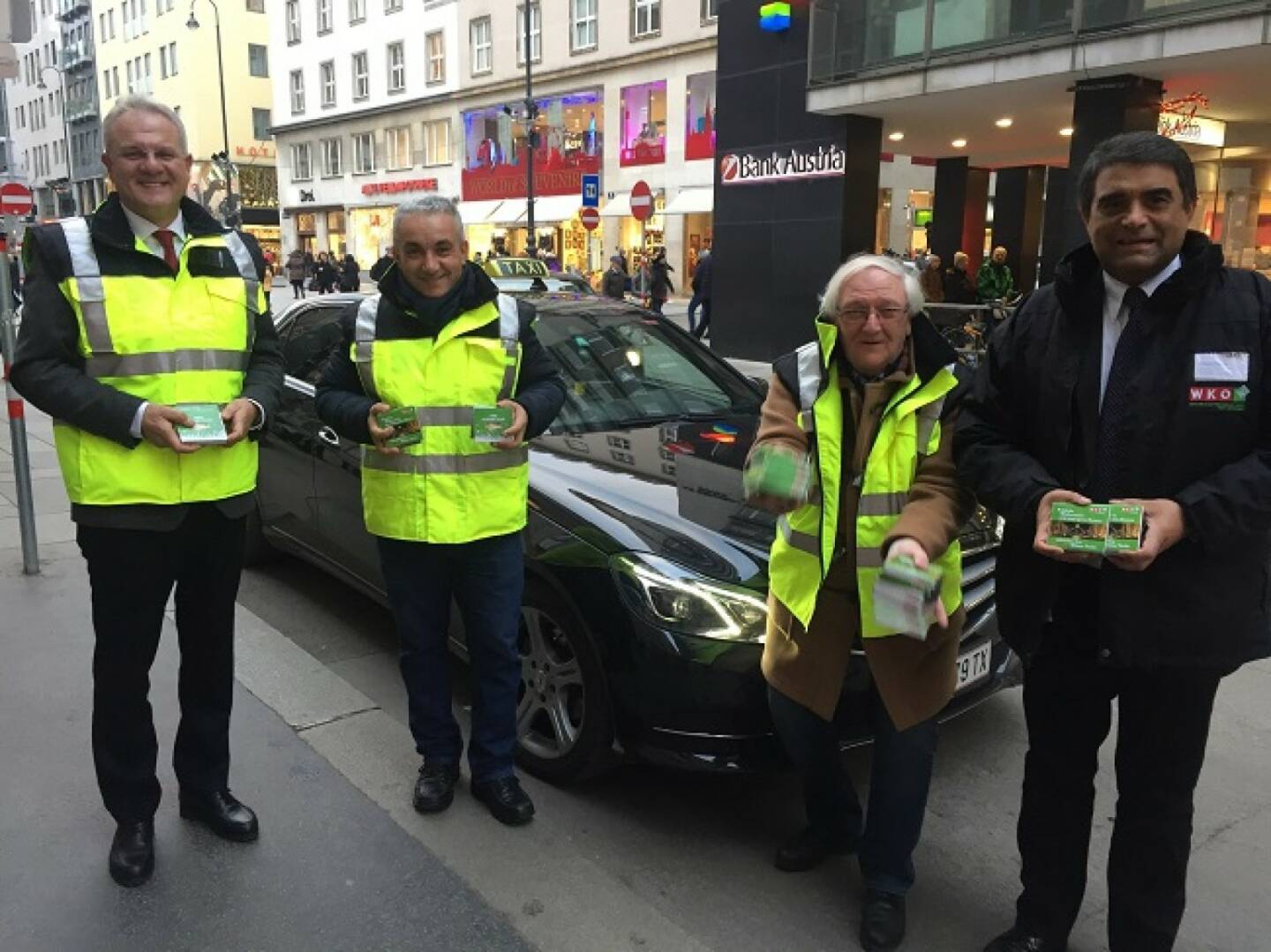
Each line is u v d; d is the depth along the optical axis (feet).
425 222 8.66
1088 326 6.79
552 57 108.27
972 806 10.31
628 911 8.39
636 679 9.12
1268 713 12.30
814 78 44.60
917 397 7.40
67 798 9.89
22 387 7.73
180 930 8.05
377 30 130.41
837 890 8.83
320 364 15.07
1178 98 38.93
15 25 17.78
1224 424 6.32
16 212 25.98
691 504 10.37
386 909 8.36
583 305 15.43
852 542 7.80
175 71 178.91
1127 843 7.32
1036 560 7.14
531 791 10.34
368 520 9.48
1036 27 36.40
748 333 52.70
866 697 8.95
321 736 11.23
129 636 8.35
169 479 8.04
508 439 8.91
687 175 97.35
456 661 13.39
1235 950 8.16
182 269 8.02
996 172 64.75
